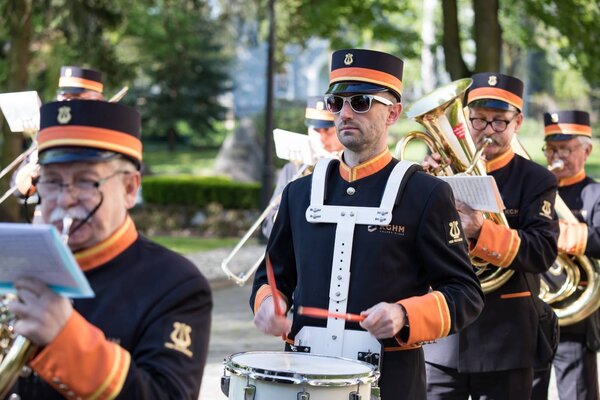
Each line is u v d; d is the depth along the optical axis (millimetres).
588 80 22953
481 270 6832
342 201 5496
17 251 3195
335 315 4816
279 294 5523
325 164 5688
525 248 6664
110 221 3699
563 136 8672
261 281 5723
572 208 8719
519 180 7098
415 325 4992
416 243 5340
